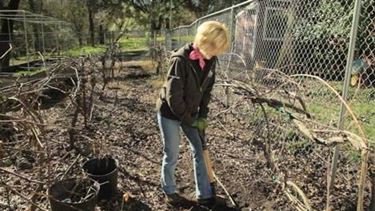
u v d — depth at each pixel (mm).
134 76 12906
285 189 3137
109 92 9359
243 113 5793
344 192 3512
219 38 2855
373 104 5336
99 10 31734
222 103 6965
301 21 5410
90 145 4578
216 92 7438
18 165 3836
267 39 6348
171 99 2965
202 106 3355
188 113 3076
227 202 3445
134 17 31469
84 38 30828
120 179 3893
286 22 5750
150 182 3861
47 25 21969
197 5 32156
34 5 27641
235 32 6863
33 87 3654
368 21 4676
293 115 2896
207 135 5270
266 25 6465
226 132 5348
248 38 7344
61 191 3008
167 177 3350
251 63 6953
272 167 3582
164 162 3322
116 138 5250
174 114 3146
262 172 4008
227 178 3914
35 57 17531
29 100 3643
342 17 4945
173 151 3279
